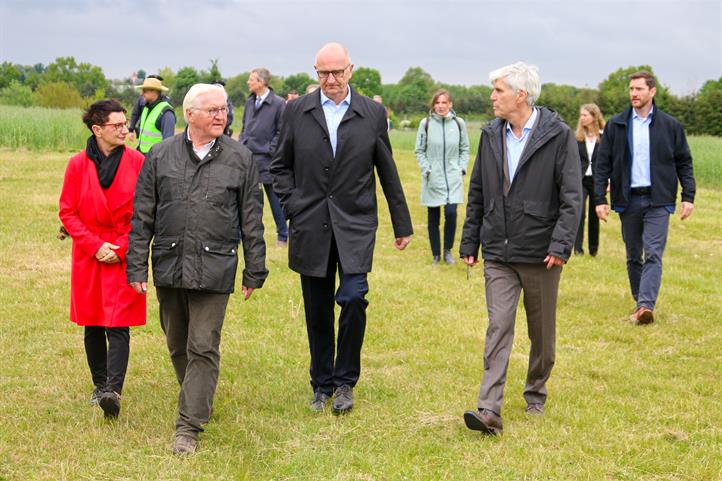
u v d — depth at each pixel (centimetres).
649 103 740
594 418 520
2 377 577
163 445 463
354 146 514
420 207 1523
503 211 496
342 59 506
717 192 2047
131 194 501
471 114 8312
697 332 741
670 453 467
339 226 514
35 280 858
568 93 5647
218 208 460
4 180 1577
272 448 465
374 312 783
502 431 491
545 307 506
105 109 494
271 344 673
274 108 1045
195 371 461
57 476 418
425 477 429
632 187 752
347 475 430
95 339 523
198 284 453
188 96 460
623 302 857
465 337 709
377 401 545
